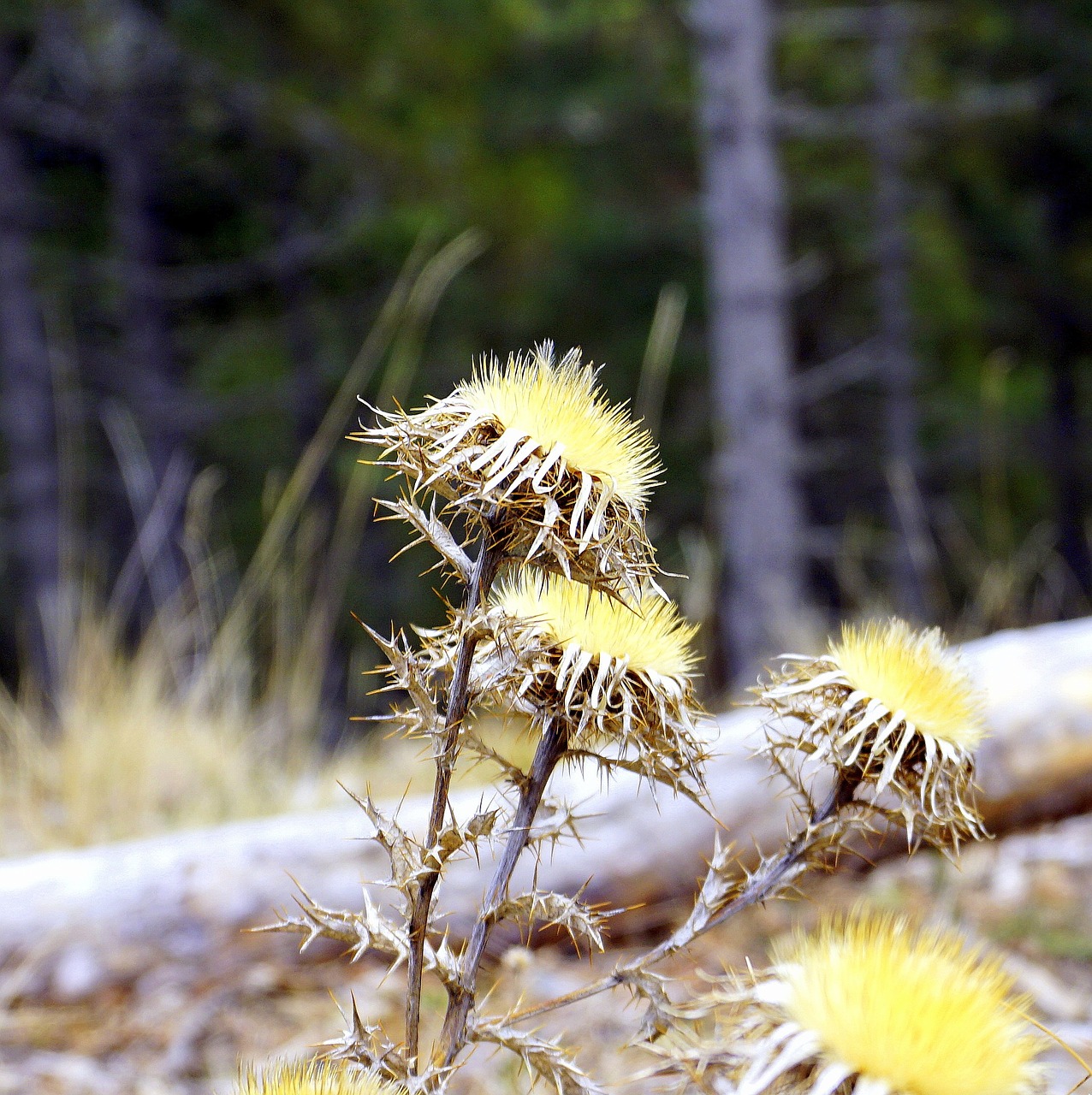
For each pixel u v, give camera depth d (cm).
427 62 974
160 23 943
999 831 270
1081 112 1161
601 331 1155
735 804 252
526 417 85
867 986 78
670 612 96
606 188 1104
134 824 335
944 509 1182
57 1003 234
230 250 1186
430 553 1116
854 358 1196
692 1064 85
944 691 95
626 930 253
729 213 769
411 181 1016
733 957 244
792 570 766
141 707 371
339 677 724
